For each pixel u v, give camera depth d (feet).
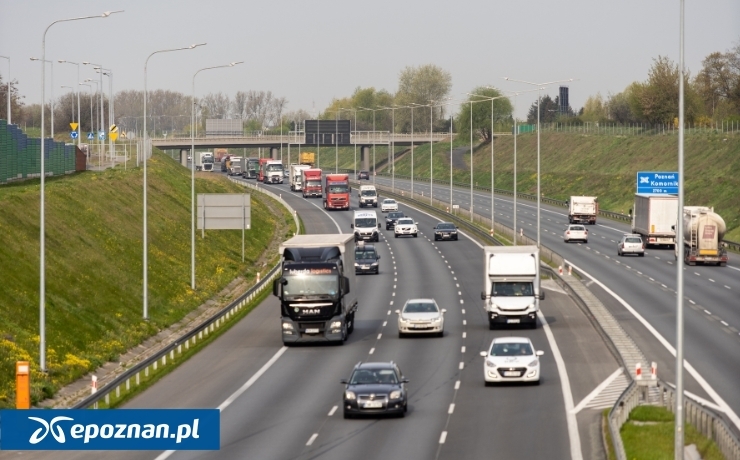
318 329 383.45
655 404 274.98
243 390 303.48
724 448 212.84
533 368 300.81
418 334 409.49
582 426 245.65
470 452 219.00
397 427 247.70
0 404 285.43
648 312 452.76
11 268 414.41
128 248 557.74
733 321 426.92
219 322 453.99
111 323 423.23
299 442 232.94
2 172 595.47
